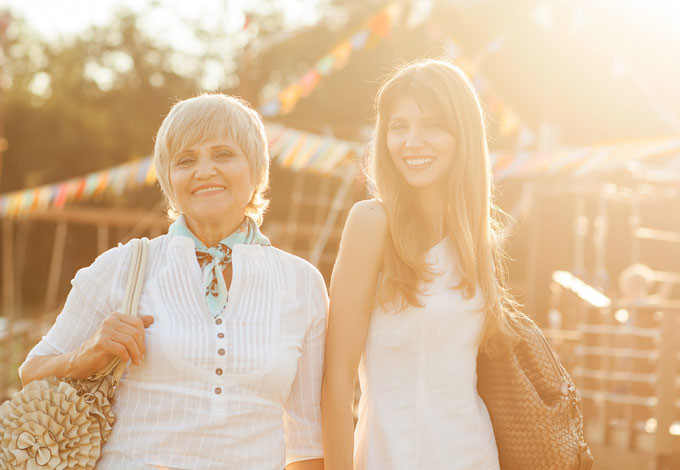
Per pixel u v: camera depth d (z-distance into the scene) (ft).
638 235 34.99
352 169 29.81
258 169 8.18
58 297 112.78
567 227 27.30
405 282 8.35
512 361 8.56
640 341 19.75
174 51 130.72
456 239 8.59
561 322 27.89
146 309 7.64
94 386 7.49
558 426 8.44
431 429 8.29
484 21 34.60
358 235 8.60
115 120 124.06
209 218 7.87
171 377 7.49
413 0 32.24
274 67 110.93
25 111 124.88
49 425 7.30
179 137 7.85
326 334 8.62
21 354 38.14
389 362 8.47
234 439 7.52
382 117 8.82
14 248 114.21
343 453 8.37
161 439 7.40
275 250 8.32
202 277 7.84
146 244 7.93
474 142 8.71
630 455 19.03
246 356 7.61
